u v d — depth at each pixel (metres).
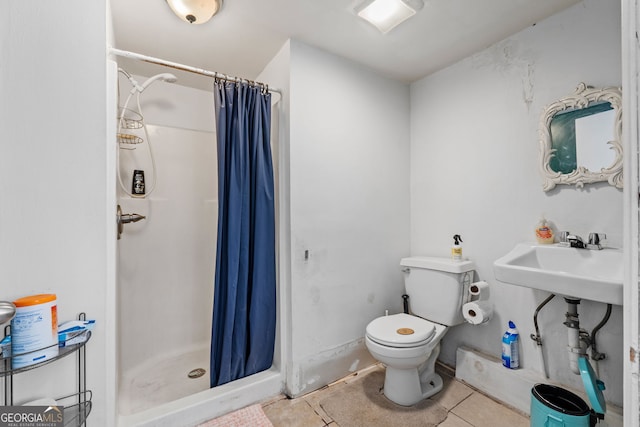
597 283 1.06
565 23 1.48
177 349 2.14
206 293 2.28
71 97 1.01
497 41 1.76
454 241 2.00
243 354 1.71
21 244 0.94
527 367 1.63
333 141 1.88
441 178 2.09
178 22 1.54
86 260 1.03
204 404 1.48
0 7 0.92
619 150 1.30
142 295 2.02
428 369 1.80
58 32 0.99
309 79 1.78
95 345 1.04
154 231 2.08
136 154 2.03
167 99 2.15
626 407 0.62
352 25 1.60
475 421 1.48
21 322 0.84
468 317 1.72
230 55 1.88
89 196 1.03
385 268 2.15
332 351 1.86
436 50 1.85
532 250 1.48
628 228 0.62
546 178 1.53
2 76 0.93
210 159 2.32
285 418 1.51
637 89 0.59
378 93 2.13
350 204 1.96
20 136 0.94
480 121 1.85
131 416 1.38
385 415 1.53
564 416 1.19
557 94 1.51
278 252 1.84
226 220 1.67
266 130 1.76
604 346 1.35
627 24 0.62
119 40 1.70
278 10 1.47
